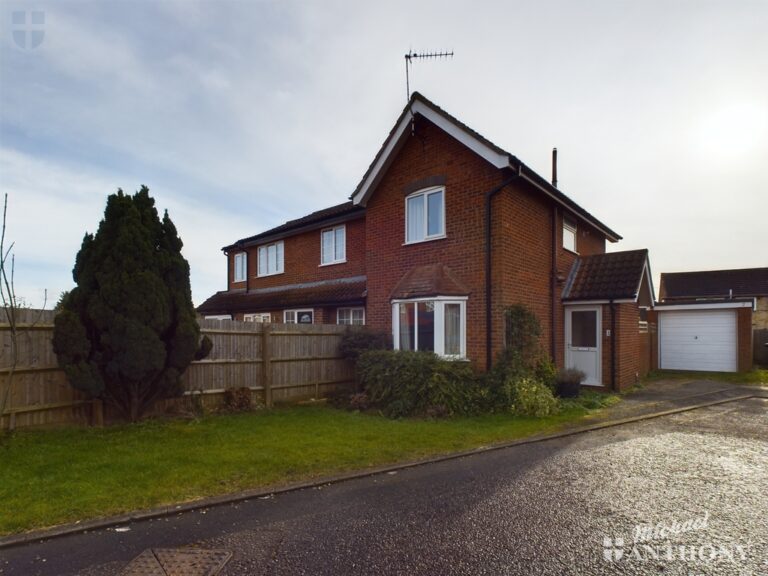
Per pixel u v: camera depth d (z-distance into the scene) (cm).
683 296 3033
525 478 535
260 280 2034
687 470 566
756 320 2827
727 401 1097
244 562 339
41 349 714
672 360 1898
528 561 342
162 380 787
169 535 384
